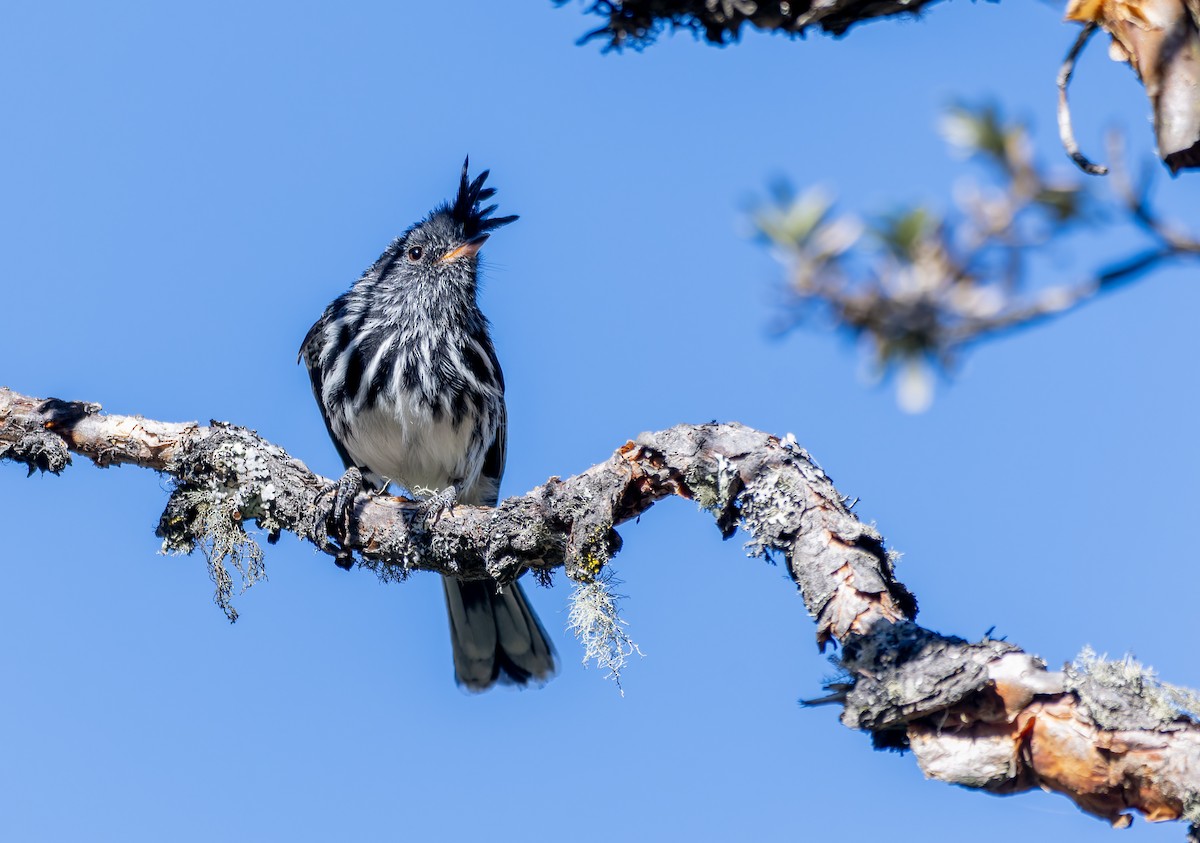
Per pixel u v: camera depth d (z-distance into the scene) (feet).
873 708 25.17
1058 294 15.26
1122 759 23.44
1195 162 18.56
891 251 15.79
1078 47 19.61
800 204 16.14
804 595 30.60
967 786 24.64
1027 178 15.33
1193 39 18.49
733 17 23.16
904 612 30.71
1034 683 24.31
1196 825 22.77
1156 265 14.97
